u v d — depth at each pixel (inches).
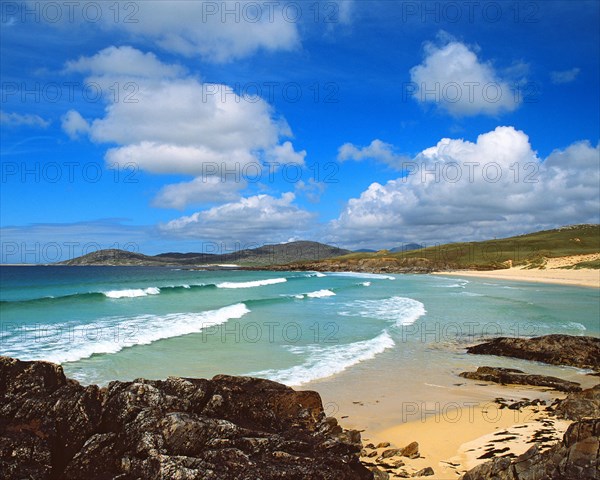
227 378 438.0
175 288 2310.5
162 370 773.3
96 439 321.1
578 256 4766.2
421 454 472.7
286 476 312.0
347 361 886.4
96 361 812.6
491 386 761.0
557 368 887.1
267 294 2148.1
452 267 6067.9
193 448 320.2
